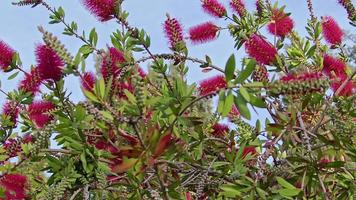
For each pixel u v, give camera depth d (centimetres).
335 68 188
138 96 126
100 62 163
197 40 194
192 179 158
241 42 199
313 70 188
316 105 169
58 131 149
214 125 181
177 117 127
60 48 146
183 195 151
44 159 163
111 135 150
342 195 152
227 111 119
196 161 162
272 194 152
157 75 175
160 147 120
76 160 154
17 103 169
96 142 158
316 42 208
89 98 133
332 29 202
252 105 120
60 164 153
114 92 154
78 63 147
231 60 119
